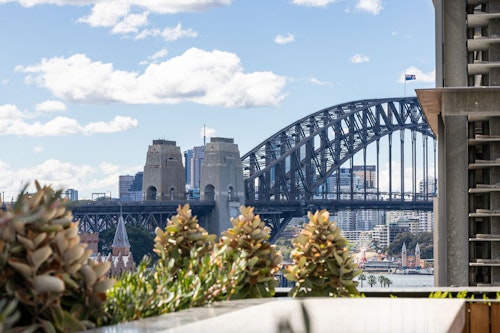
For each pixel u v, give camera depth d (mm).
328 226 11281
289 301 6891
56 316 5043
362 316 5863
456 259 38250
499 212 39188
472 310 9953
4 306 4855
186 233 11547
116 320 5949
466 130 38656
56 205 5230
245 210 11141
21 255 5047
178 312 6004
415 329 5266
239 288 9836
